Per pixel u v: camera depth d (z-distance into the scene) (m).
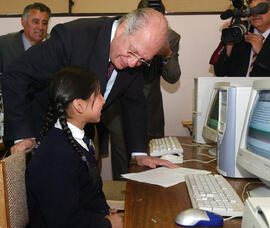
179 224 0.76
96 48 1.21
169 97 2.78
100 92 1.19
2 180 0.79
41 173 0.90
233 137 1.13
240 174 1.14
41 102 1.32
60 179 0.90
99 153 2.32
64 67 1.14
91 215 0.95
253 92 1.07
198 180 1.05
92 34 1.24
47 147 0.95
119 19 1.24
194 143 1.79
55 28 1.28
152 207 0.88
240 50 2.12
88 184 1.04
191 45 2.69
